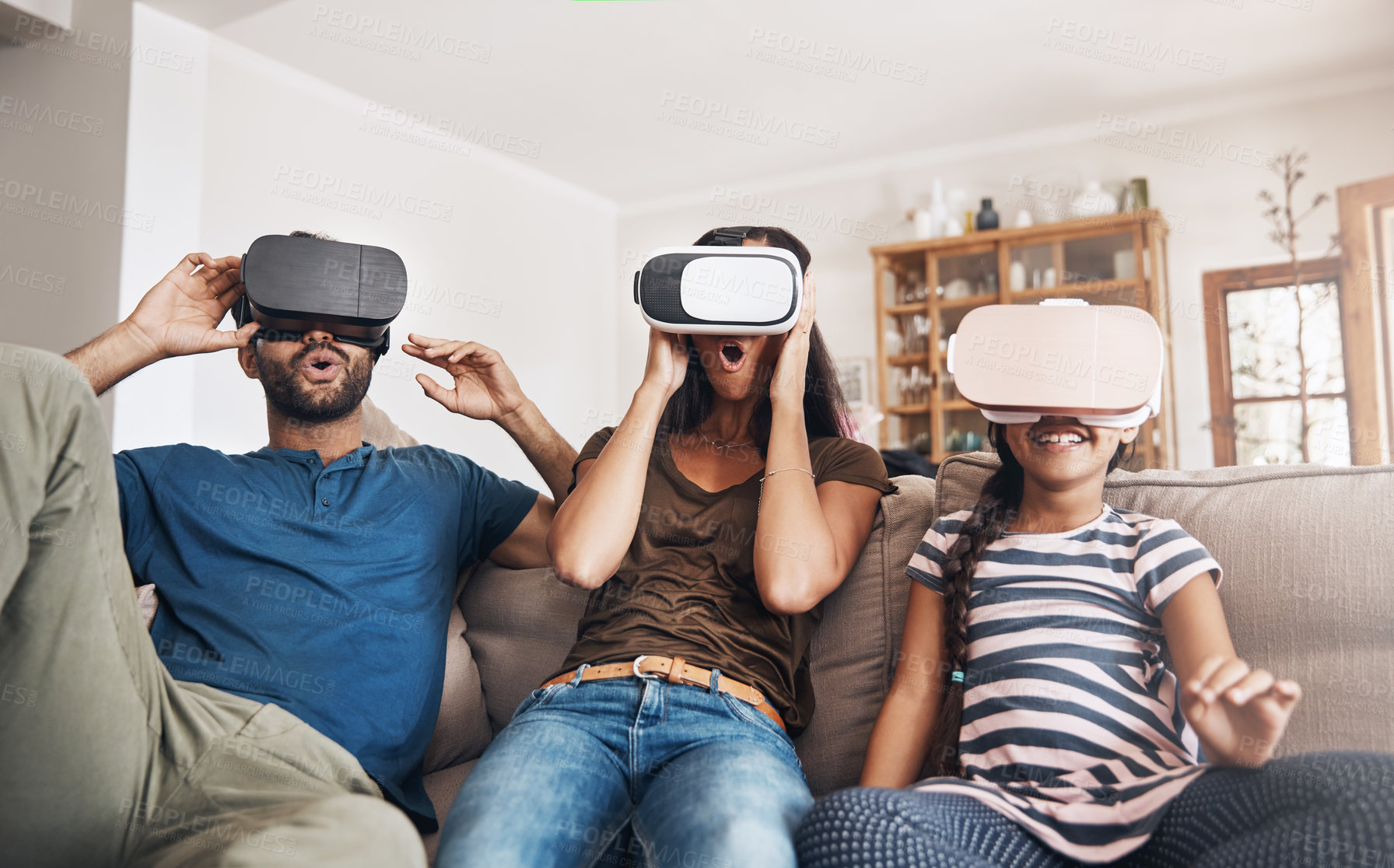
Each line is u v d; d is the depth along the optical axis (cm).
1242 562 96
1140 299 416
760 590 103
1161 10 347
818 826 72
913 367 476
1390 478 94
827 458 120
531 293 529
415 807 108
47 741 83
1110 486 109
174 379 306
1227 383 421
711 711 95
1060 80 409
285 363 120
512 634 136
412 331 448
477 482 135
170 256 310
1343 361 372
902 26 361
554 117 452
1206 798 72
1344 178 398
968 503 112
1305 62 388
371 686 110
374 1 337
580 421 565
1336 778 63
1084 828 76
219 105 362
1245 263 419
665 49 381
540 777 87
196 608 109
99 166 303
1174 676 88
